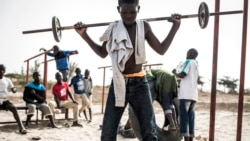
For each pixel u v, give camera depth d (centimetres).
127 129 877
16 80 3612
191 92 725
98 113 1520
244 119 1394
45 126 1067
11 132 961
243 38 568
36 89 1078
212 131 607
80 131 1010
